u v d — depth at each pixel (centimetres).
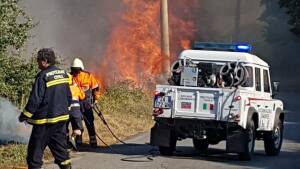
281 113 1560
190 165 1270
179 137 1443
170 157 1391
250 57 1426
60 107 925
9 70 1328
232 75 1396
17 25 1323
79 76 1459
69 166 952
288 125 2261
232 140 1349
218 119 1342
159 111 1380
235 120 1330
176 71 1437
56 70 932
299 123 2342
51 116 916
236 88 1370
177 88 1373
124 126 1931
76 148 1418
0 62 1291
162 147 1409
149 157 1358
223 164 1305
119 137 1739
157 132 1402
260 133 1508
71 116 1183
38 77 919
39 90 910
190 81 1388
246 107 1354
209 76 1404
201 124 1366
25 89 1352
